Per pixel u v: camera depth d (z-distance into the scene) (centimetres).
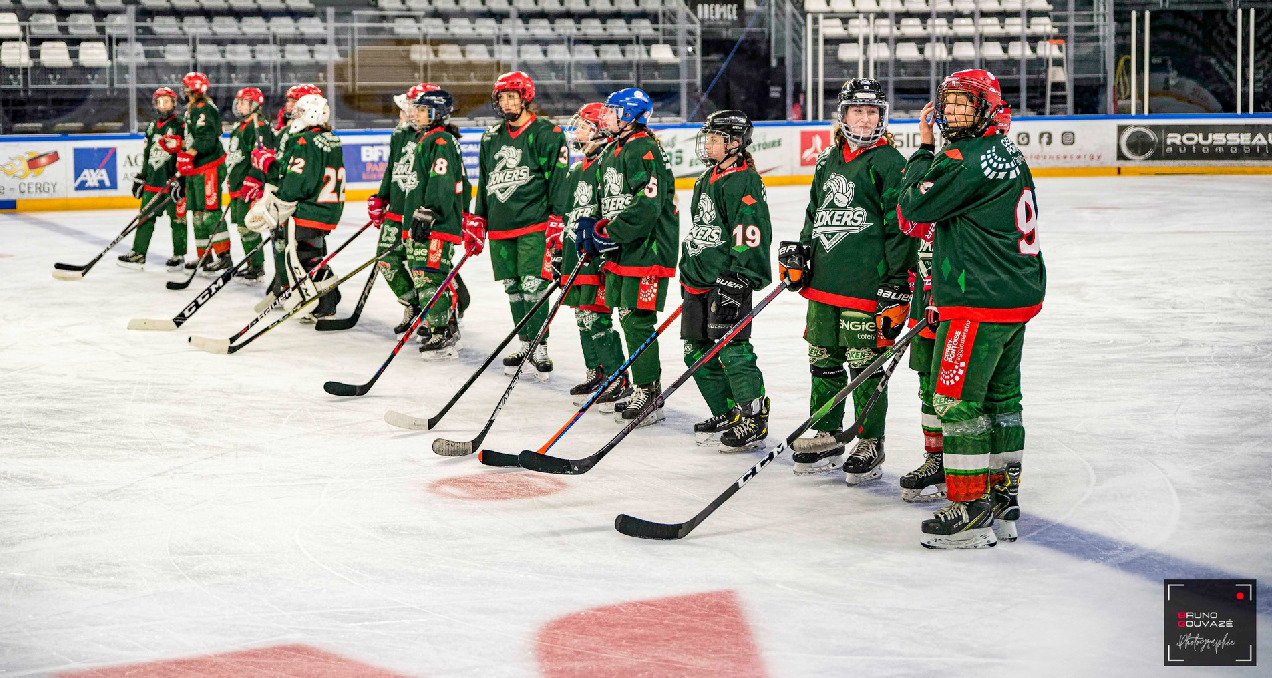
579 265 504
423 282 660
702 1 1822
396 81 1698
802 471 441
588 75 1798
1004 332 348
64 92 1606
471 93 1728
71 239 1227
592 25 1845
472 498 412
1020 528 376
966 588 325
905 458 461
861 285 413
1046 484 421
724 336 445
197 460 461
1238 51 1886
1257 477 426
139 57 1627
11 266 1031
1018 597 319
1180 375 594
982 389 351
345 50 1734
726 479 436
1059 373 602
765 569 342
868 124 404
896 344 379
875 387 421
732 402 486
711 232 465
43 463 455
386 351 685
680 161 1777
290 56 1719
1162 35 1955
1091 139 1889
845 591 324
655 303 507
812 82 1864
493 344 706
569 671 276
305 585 331
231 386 592
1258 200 1518
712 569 342
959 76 342
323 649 288
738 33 1838
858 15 1931
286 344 705
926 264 392
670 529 363
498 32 1734
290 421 523
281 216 755
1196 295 842
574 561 349
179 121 971
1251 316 757
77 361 652
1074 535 368
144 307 833
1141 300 824
